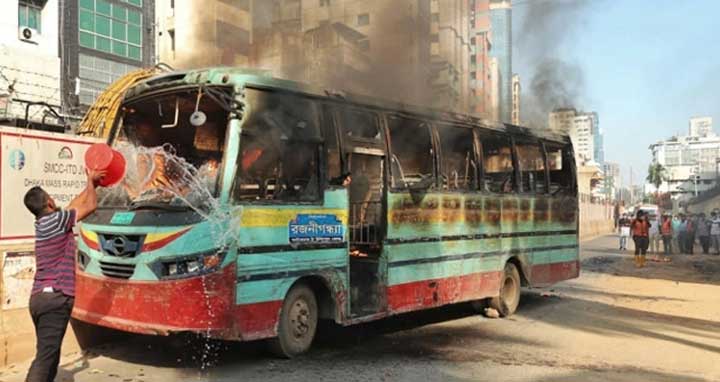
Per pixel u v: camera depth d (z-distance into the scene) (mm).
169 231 5305
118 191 5969
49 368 4574
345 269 6660
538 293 12492
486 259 9000
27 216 6004
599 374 6145
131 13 22109
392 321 8906
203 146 5859
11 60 16766
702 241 25047
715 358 6988
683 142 124000
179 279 5219
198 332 5207
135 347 6559
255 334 5625
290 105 6207
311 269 6223
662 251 26672
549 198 10656
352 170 7398
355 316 6766
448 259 8188
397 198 7348
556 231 10820
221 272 5332
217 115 5859
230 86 5719
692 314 10016
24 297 5926
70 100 18750
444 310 10070
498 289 9297
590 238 39000
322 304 6594
